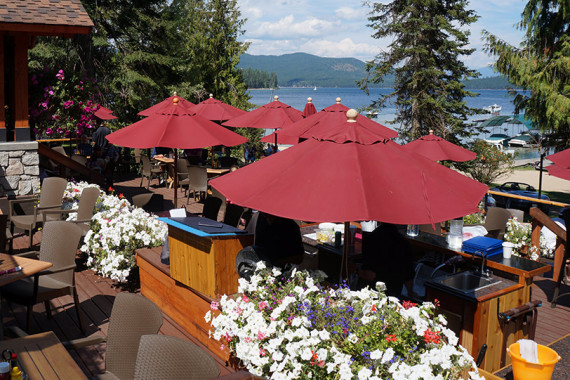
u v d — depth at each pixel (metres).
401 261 4.79
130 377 3.18
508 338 4.46
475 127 25.02
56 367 2.89
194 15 27.36
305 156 3.30
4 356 2.69
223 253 4.23
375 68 25.83
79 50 18.12
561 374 4.13
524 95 20.03
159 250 5.76
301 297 3.49
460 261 4.89
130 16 19.95
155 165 14.19
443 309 4.41
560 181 27.62
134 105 21.22
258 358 3.21
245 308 3.54
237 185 3.27
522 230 7.12
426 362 2.96
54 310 5.43
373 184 2.98
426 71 23.91
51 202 7.35
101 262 5.87
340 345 3.18
